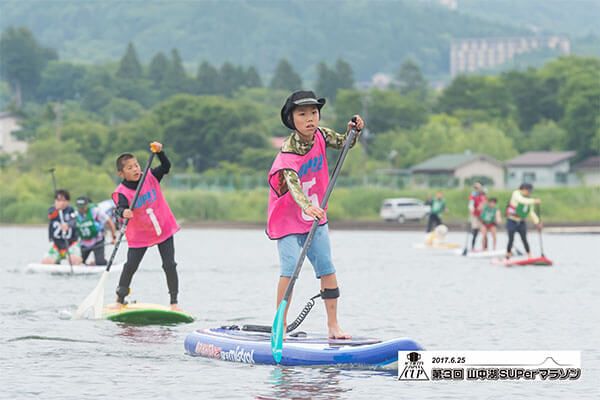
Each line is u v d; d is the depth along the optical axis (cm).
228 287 2817
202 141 15975
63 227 3266
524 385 1413
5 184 11525
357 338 1590
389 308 2305
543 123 18612
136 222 2056
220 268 3578
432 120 18462
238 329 1673
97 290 2061
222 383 1401
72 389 1370
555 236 6644
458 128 17150
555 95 19325
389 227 8325
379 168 16162
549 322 2047
